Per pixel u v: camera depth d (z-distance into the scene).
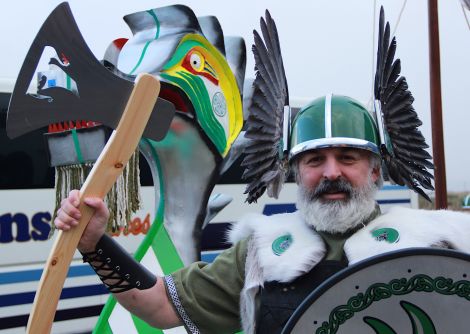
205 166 2.45
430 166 1.74
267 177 1.72
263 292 1.56
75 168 2.54
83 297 4.82
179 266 2.40
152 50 2.35
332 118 1.55
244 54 2.60
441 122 4.37
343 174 1.55
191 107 2.36
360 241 1.52
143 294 1.64
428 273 1.30
